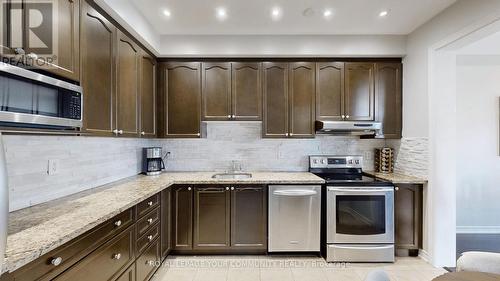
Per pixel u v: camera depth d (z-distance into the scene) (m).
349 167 3.63
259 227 3.06
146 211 2.30
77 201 1.87
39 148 1.78
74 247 1.32
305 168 3.74
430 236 2.88
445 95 2.83
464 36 2.44
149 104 3.10
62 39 1.55
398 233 3.03
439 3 2.54
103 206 1.73
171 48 3.28
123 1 2.28
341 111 3.39
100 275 1.56
